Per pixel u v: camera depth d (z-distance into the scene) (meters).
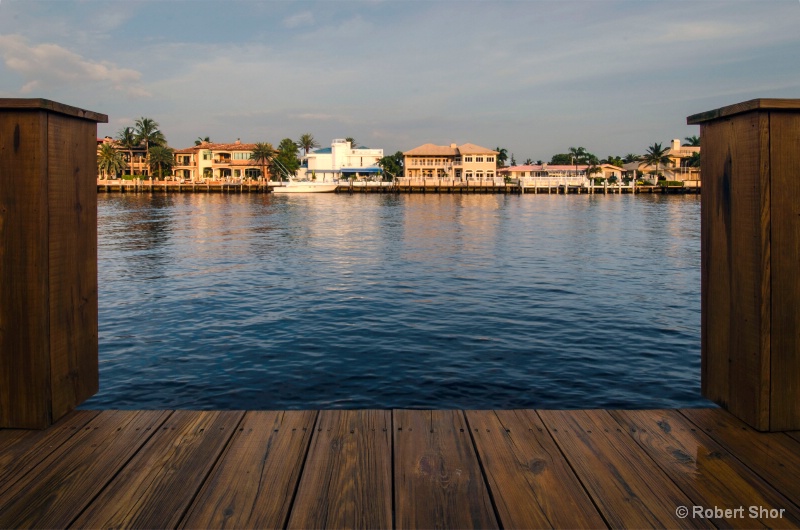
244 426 2.93
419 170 107.81
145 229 34.59
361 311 12.09
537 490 2.31
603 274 17.44
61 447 2.67
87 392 3.20
